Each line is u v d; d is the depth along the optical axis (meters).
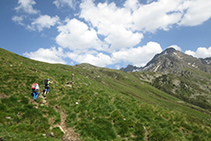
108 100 26.70
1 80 20.31
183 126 22.28
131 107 26.08
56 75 37.12
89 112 20.50
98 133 16.09
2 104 15.39
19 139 10.86
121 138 16.70
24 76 24.88
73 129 16.16
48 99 21.27
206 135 20.41
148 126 20.34
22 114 15.41
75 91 26.38
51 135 13.97
